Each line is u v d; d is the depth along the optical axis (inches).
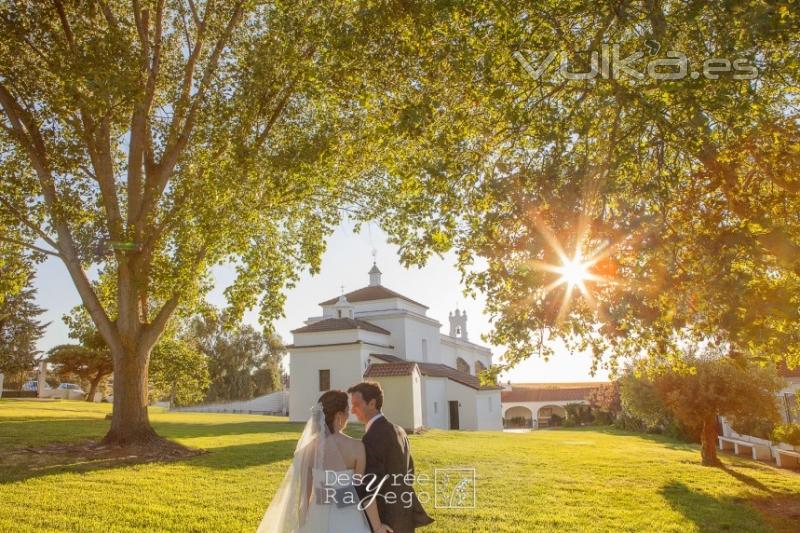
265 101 606.9
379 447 195.9
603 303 295.9
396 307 1850.4
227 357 2630.4
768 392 637.3
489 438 1018.1
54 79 579.5
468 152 355.3
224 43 657.6
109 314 839.7
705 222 319.0
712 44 304.7
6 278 707.4
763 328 268.8
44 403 1598.2
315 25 505.7
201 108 620.4
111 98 551.2
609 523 342.0
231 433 926.4
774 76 315.6
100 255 724.0
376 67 408.8
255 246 689.0
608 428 1675.7
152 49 665.6
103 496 396.2
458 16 354.0
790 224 311.3
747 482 522.6
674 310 295.0
